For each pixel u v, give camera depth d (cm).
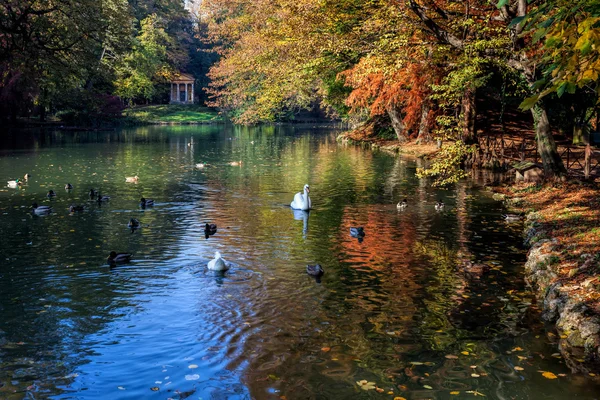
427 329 966
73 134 6469
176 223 1817
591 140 3653
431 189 2511
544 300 1077
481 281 1223
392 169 3259
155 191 2481
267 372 816
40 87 6569
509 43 2025
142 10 11550
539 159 2942
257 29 4238
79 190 2497
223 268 1300
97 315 1030
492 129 4497
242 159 3919
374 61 2412
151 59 10300
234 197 2327
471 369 824
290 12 3016
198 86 12925
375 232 1691
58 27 4831
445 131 2264
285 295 1139
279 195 2380
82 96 7931
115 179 2869
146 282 1220
